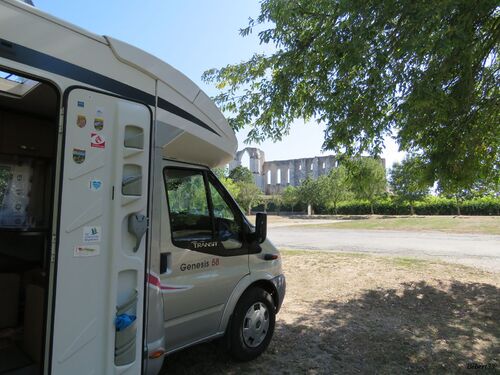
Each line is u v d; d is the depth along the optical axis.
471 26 5.09
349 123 5.37
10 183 4.12
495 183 8.43
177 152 3.63
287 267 10.67
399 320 6.23
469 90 5.95
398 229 25.64
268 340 4.76
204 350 4.89
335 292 8.02
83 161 2.55
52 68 2.45
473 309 6.82
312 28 5.93
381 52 4.89
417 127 6.21
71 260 2.49
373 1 4.76
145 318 2.90
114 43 2.78
